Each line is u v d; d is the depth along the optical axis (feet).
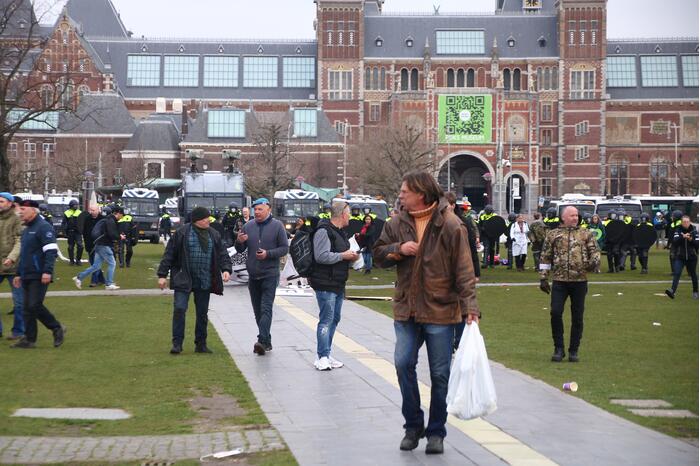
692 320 90.38
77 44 556.92
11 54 183.42
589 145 574.56
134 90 598.75
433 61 587.27
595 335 79.00
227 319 90.53
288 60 605.31
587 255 64.69
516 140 544.62
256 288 69.56
